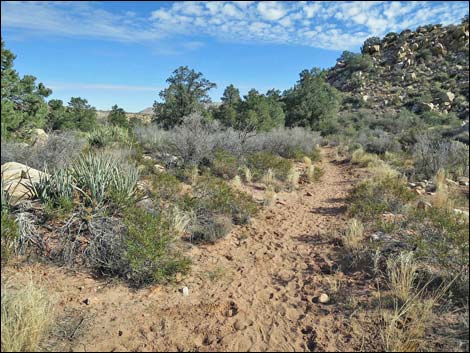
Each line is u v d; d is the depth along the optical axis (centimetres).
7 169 550
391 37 6075
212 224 544
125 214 440
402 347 270
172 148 1016
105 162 550
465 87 3753
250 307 348
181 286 382
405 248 439
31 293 286
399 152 1459
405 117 2945
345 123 3042
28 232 398
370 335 295
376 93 4441
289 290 386
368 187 726
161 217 481
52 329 288
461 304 327
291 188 909
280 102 3203
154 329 305
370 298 352
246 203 648
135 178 564
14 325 252
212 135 1138
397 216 593
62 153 741
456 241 394
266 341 296
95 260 392
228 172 956
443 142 1180
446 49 4994
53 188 470
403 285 339
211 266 439
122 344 282
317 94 2958
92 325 300
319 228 599
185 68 2308
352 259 450
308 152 1520
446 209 529
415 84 4356
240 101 2302
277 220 646
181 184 719
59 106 1728
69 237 406
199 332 305
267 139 1434
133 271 377
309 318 330
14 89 863
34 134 933
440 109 3434
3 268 359
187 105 2256
